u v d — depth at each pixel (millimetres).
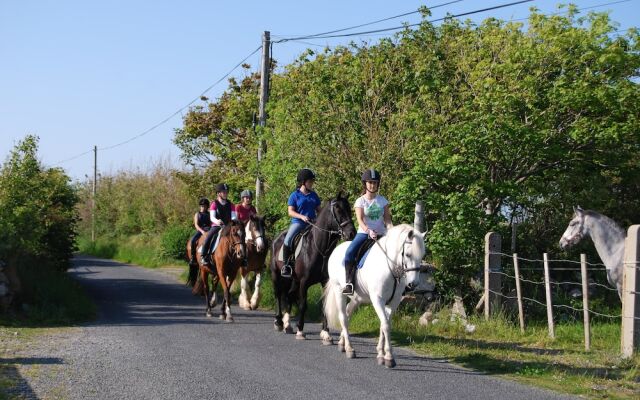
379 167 13953
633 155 14883
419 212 12578
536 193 15148
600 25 14070
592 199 15500
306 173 11477
